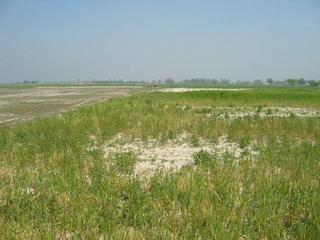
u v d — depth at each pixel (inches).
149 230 215.9
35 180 314.5
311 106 1304.1
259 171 339.3
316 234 209.0
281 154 424.8
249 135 565.3
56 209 243.4
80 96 2158.0
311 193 277.6
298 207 248.1
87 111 880.3
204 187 282.4
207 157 410.6
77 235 212.1
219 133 592.4
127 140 548.1
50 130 592.1
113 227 221.6
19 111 1127.0
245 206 251.1
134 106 1035.9
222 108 1192.8
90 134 588.4
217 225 216.7
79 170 350.0
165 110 931.3
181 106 1262.3
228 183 293.9
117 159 399.5
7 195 269.9
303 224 221.5
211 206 245.6
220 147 507.2
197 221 227.9
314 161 382.6
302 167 356.8
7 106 1343.5
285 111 1100.5
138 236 206.4
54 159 392.5
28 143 497.4
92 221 226.4
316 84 5940.0
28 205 252.5
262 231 215.9
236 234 208.7
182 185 286.0
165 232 210.1
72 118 729.0
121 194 282.7
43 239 203.3
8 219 235.1
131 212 241.0
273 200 258.5
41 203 255.8
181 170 345.4
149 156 449.4
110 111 885.8
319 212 237.6
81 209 242.7
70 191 275.1
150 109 952.3
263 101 1411.2
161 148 501.4
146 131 598.2
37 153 431.8
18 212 241.6
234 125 643.5
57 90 3398.1
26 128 608.1
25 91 3117.6
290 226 231.6
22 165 378.9
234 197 263.3
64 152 428.8
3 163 386.3
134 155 434.9
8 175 331.6
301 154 422.9
